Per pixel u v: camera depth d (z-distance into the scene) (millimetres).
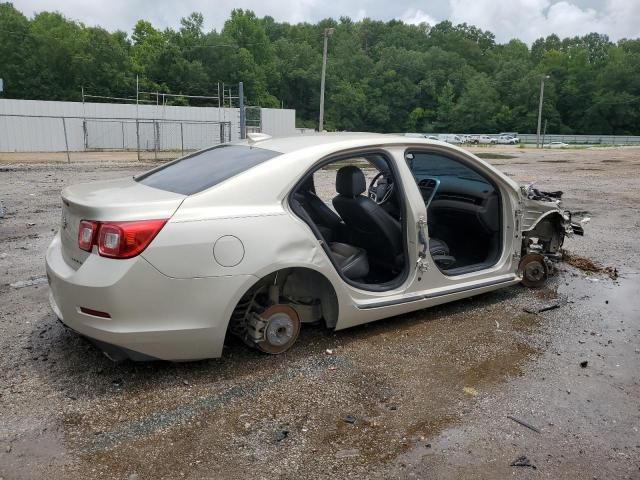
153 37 91750
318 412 3016
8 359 3531
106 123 36562
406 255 4066
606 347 3953
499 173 4680
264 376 3381
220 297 3137
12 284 5137
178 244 3016
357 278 4070
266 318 3545
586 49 124750
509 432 2869
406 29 140625
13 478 2434
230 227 3180
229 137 36750
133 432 2791
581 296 5070
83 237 3057
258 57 105688
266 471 2529
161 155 31250
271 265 3291
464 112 112688
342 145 3789
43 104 34531
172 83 86438
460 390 3291
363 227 4258
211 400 3102
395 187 4051
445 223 5082
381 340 3955
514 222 4770
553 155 36344
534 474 2547
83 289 2943
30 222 8289
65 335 3916
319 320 4008
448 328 4215
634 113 106062
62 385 3217
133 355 3059
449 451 2701
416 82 117688
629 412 3090
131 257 2928
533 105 109562
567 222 5453
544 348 3906
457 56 123250
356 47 122938
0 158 26125
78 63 75000
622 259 6508
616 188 14023
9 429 2783
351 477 2500
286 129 43438
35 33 75812
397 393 3236
